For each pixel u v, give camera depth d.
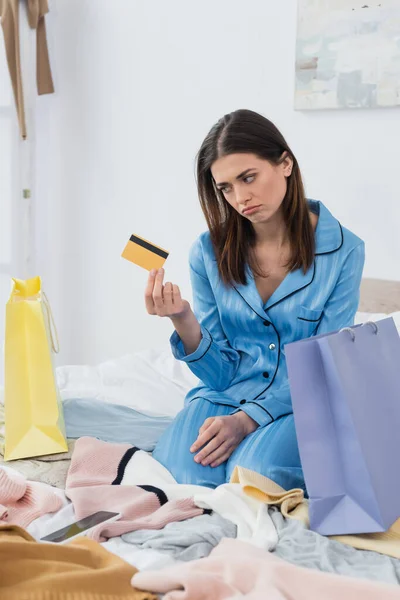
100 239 3.30
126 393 2.19
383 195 2.52
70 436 1.78
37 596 0.97
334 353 1.26
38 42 3.21
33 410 1.68
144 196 3.15
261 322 1.71
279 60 2.70
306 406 1.28
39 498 1.37
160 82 3.04
